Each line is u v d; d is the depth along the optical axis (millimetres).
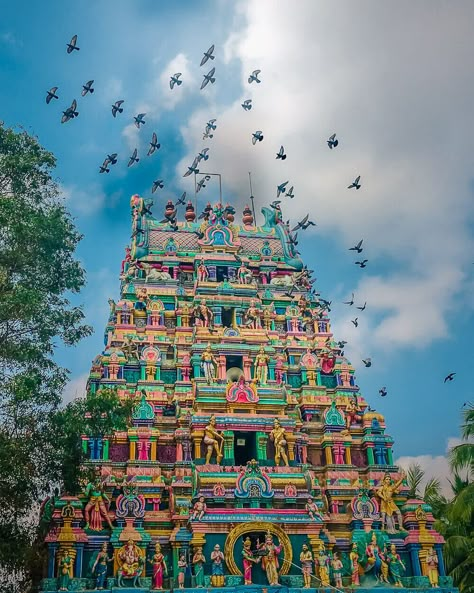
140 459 39719
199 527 36156
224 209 58719
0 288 26812
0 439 24875
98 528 36281
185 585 35094
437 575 38094
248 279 50938
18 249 27922
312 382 46156
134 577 34562
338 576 36531
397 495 41562
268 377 45250
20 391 24781
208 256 51719
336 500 40812
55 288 29094
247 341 46188
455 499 41875
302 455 42000
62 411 27188
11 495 25047
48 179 30172
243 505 37688
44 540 34719
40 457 26594
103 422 29094
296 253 56406
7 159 28516
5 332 27078
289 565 36281
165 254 52375
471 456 37844
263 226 59219
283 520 37188
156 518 37562
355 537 38594
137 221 54594
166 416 42875
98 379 43719
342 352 49188
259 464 40656
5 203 27125
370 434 44312
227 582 35094
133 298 48875
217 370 44562
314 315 50750
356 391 46656
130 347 45312
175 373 45219
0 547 23984
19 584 30625
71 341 28609
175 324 48125
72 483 28062
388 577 37656
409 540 39031
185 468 39781
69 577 33969
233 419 41156
